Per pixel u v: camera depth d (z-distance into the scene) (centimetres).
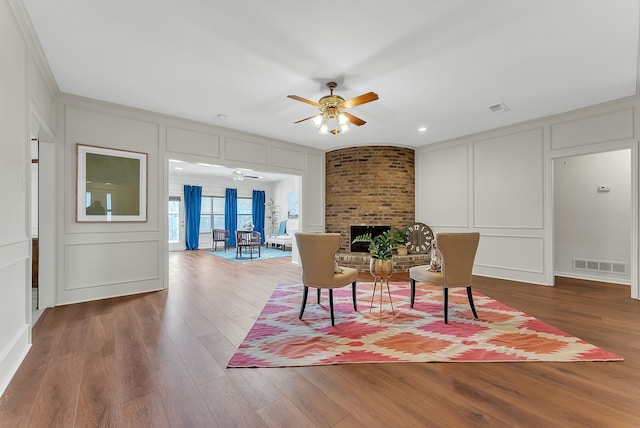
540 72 292
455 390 175
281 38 236
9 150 190
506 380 185
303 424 147
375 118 429
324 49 251
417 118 429
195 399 166
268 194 1119
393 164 582
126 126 382
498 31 228
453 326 274
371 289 414
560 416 151
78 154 347
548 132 428
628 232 443
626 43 243
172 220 934
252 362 207
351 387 178
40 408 158
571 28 224
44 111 288
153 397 167
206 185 998
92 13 206
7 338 188
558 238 510
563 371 195
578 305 337
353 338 248
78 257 350
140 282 394
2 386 172
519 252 462
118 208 376
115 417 151
